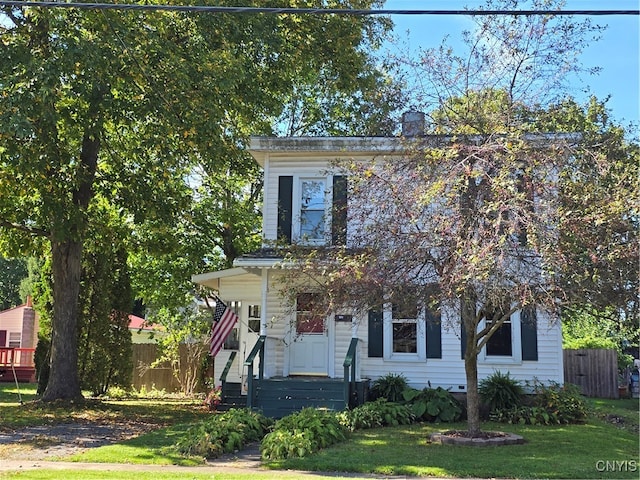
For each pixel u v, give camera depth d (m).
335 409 15.19
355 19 20.88
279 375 17.42
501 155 10.27
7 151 14.65
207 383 25.02
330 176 18.09
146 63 15.65
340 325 17.58
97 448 11.67
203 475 9.13
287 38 20.12
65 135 17.19
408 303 10.96
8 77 13.97
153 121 16.52
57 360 18.95
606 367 24.67
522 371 16.81
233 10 9.12
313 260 12.02
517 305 10.96
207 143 16.50
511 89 12.80
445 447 11.70
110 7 9.10
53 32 15.23
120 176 18.67
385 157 15.77
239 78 16.86
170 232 21.94
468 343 12.52
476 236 9.73
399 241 10.92
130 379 22.22
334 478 9.04
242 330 19.59
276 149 18.22
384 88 14.64
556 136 11.44
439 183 9.93
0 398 21.09
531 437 12.86
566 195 10.20
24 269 57.03
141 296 25.55
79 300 21.19
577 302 10.10
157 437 12.85
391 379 16.75
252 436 12.67
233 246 25.16
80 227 17.17
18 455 11.07
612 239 9.94
